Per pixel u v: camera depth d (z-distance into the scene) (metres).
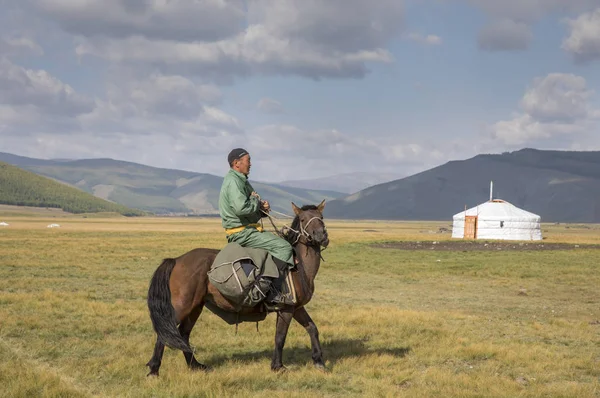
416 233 97.94
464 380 8.23
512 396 7.59
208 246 43.88
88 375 8.05
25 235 59.19
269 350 10.27
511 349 10.55
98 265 27.31
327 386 7.93
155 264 28.61
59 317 12.77
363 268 28.64
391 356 9.74
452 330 12.48
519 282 23.55
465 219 68.38
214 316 13.59
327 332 11.90
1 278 20.53
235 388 7.62
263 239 8.38
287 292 8.41
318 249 8.95
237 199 8.22
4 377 7.61
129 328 11.91
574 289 21.66
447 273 26.81
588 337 12.36
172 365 8.69
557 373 9.09
